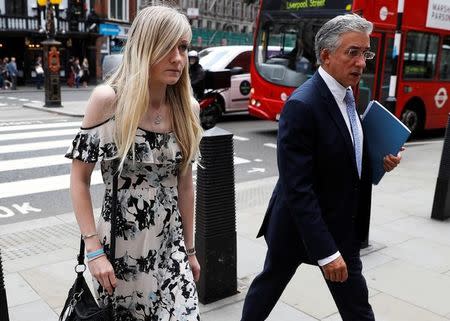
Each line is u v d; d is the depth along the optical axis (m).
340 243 2.50
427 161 9.23
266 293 2.74
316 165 2.40
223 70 13.14
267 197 6.79
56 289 3.87
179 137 2.12
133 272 2.08
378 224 5.57
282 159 2.36
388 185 7.36
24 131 12.02
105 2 37.31
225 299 3.71
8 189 7.15
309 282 4.02
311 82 2.43
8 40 33.09
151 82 2.01
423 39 11.57
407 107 11.72
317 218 2.31
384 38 10.48
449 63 12.59
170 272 2.13
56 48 16.95
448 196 5.71
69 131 12.18
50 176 7.91
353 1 9.76
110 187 2.05
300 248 2.62
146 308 2.13
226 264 3.70
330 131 2.35
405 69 11.26
